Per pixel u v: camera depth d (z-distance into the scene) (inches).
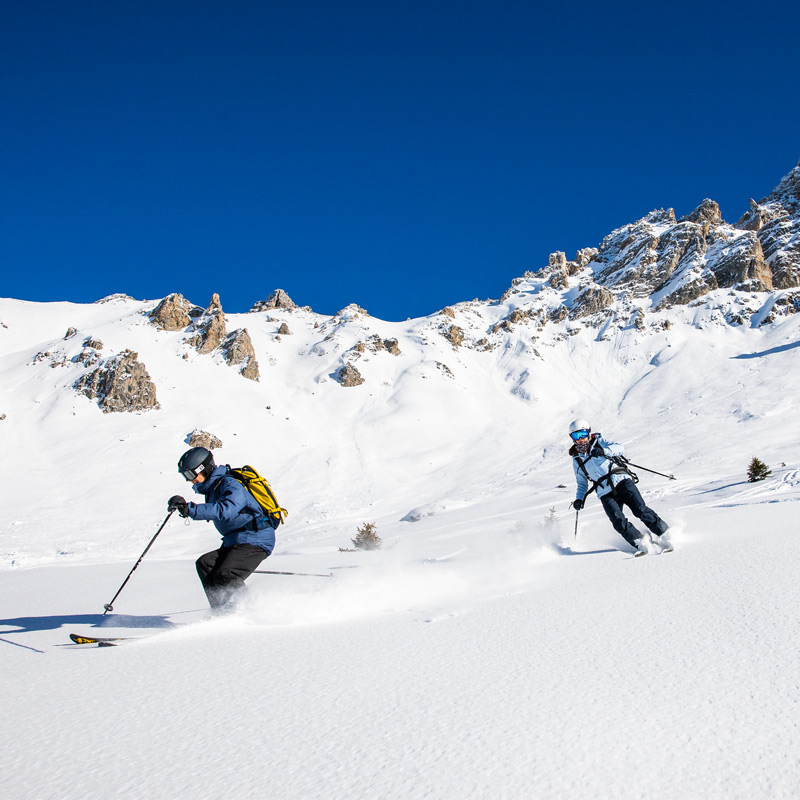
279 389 3011.8
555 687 98.7
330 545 692.1
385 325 3917.3
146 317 3341.5
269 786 70.6
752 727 80.0
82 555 1217.4
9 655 147.9
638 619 139.1
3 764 80.6
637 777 69.1
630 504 254.7
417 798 66.2
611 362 3179.1
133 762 79.1
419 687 102.7
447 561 283.7
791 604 139.1
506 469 2055.9
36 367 2856.8
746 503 470.9
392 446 2459.4
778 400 2063.2
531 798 65.4
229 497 185.3
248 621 170.2
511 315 3782.0
